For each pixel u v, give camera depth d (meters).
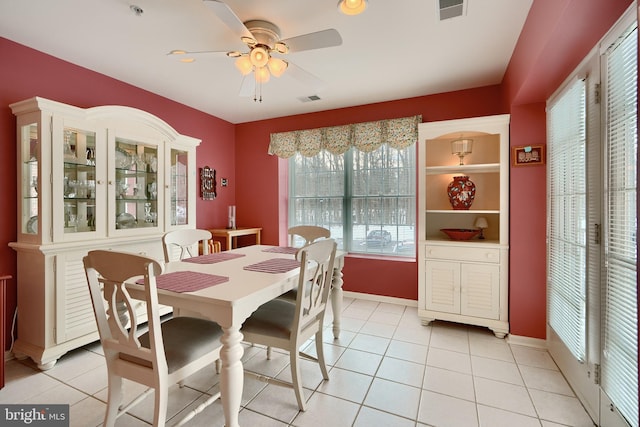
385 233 3.72
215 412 1.68
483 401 1.77
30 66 2.32
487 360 2.24
